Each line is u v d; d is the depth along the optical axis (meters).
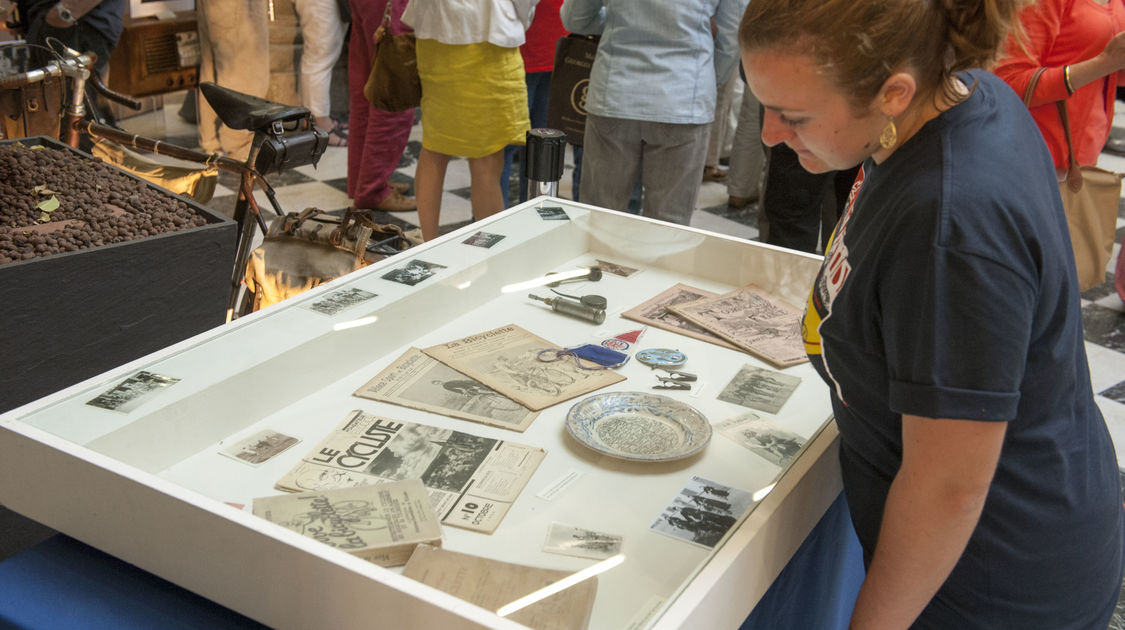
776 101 0.87
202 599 1.03
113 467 1.01
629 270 1.70
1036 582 1.04
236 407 1.17
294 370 1.25
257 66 4.69
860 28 0.79
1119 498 1.12
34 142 2.52
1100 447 1.07
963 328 0.82
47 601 1.00
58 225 1.99
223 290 2.13
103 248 1.84
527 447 1.15
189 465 1.07
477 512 1.01
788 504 1.09
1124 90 7.46
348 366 1.31
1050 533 1.01
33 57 2.79
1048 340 0.91
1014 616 1.06
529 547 0.96
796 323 1.52
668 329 1.48
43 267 1.74
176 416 1.12
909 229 0.84
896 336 0.86
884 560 0.95
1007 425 0.93
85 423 1.08
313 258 2.25
